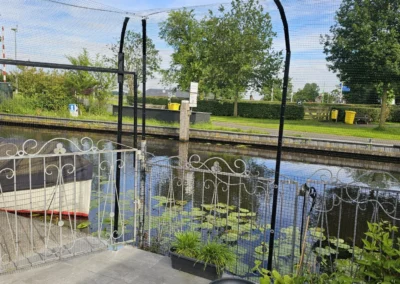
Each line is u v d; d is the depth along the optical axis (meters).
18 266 2.24
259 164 8.03
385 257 1.62
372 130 11.02
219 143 10.59
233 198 4.89
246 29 13.14
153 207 4.19
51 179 3.62
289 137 9.61
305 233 2.24
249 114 16.27
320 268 2.71
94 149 2.69
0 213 3.28
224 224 3.71
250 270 2.62
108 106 14.87
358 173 7.33
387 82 6.16
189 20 13.27
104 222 3.77
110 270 2.27
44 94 14.29
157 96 18.58
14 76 13.93
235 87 14.98
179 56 14.88
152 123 12.28
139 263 2.39
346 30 5.52
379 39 5.68
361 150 8.69
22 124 13.29
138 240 3.03
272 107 15.59
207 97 17.23
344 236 3.60
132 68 10.23
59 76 14.26
